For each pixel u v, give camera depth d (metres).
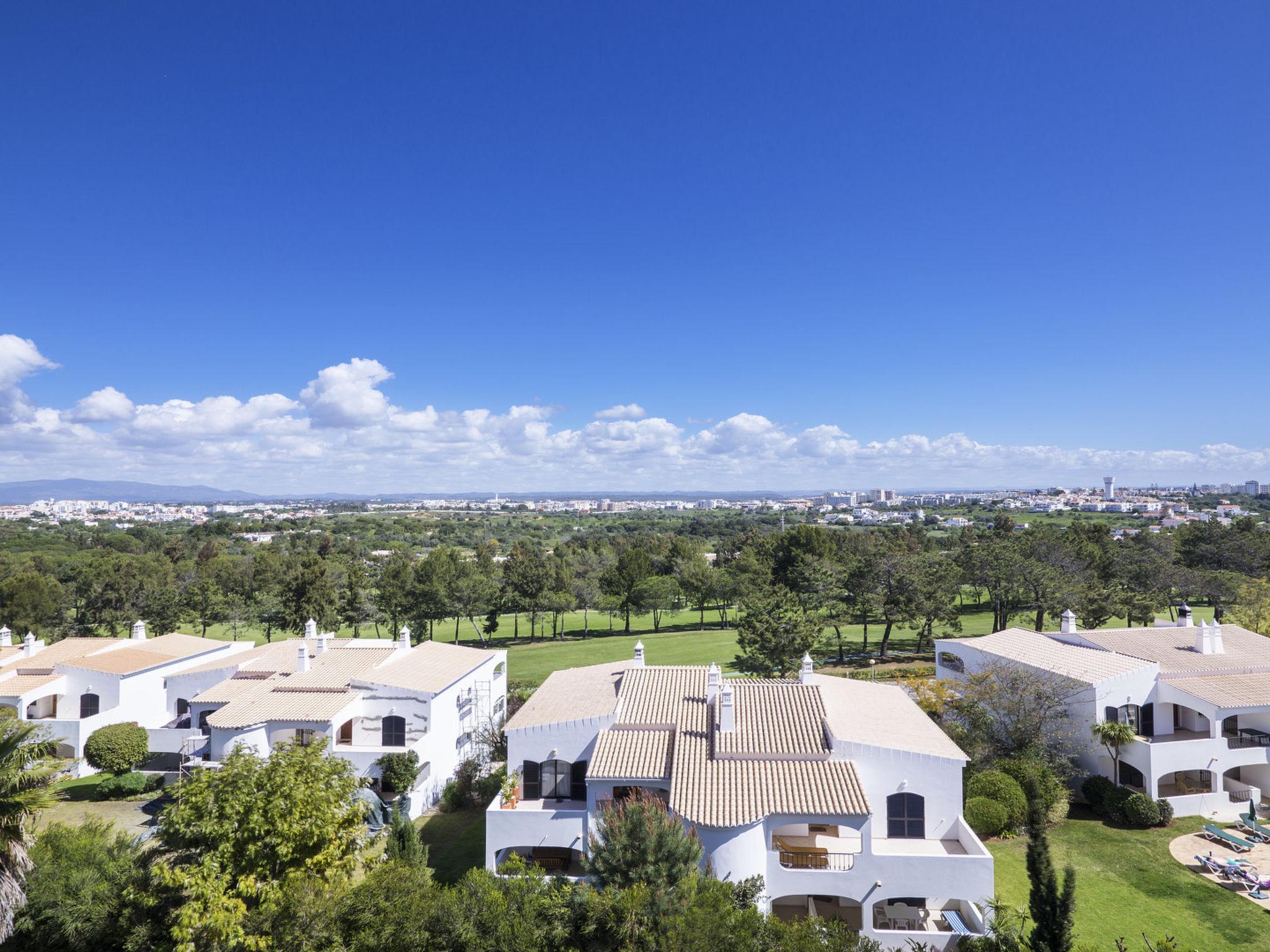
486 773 43.47
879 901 27.84
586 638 103.12
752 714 33.75
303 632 86.25
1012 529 131.75
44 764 23.00
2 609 89.19
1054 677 40.81
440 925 22.48
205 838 23.12
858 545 126.19
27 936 22.70
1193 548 99.25
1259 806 37.47
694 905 22.20
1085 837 35.06
